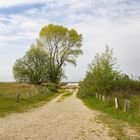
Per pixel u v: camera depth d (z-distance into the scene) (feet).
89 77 147.95
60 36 258.57
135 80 137.90
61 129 52.65
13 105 96.58
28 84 266.57
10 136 44.80
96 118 69.82
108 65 136.05
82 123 61.05
